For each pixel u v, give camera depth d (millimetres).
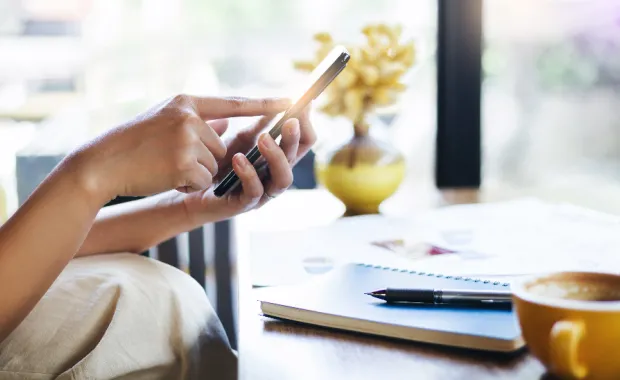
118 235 860
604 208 1311
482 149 1711
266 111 777
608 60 2008
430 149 1729
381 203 1222
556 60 1900
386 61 1152
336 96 1173
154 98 1964
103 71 1984
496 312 606
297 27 1864
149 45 1961
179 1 1938
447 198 1345
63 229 645
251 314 675
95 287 718
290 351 574
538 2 1788
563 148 1977
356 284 703
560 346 450
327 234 1032
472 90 1673
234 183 770
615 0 1947
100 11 1975
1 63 1982
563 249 907
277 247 957
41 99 1989
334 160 1191
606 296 497
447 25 1643
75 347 678
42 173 1631
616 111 2057
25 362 666
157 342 694
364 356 560
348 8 1759
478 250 915
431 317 598
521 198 1323
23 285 634
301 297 666
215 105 740
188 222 858
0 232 651
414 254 902
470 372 521
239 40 1917
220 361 737
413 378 514
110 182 656
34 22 1985
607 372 458
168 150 651
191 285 779
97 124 1925
